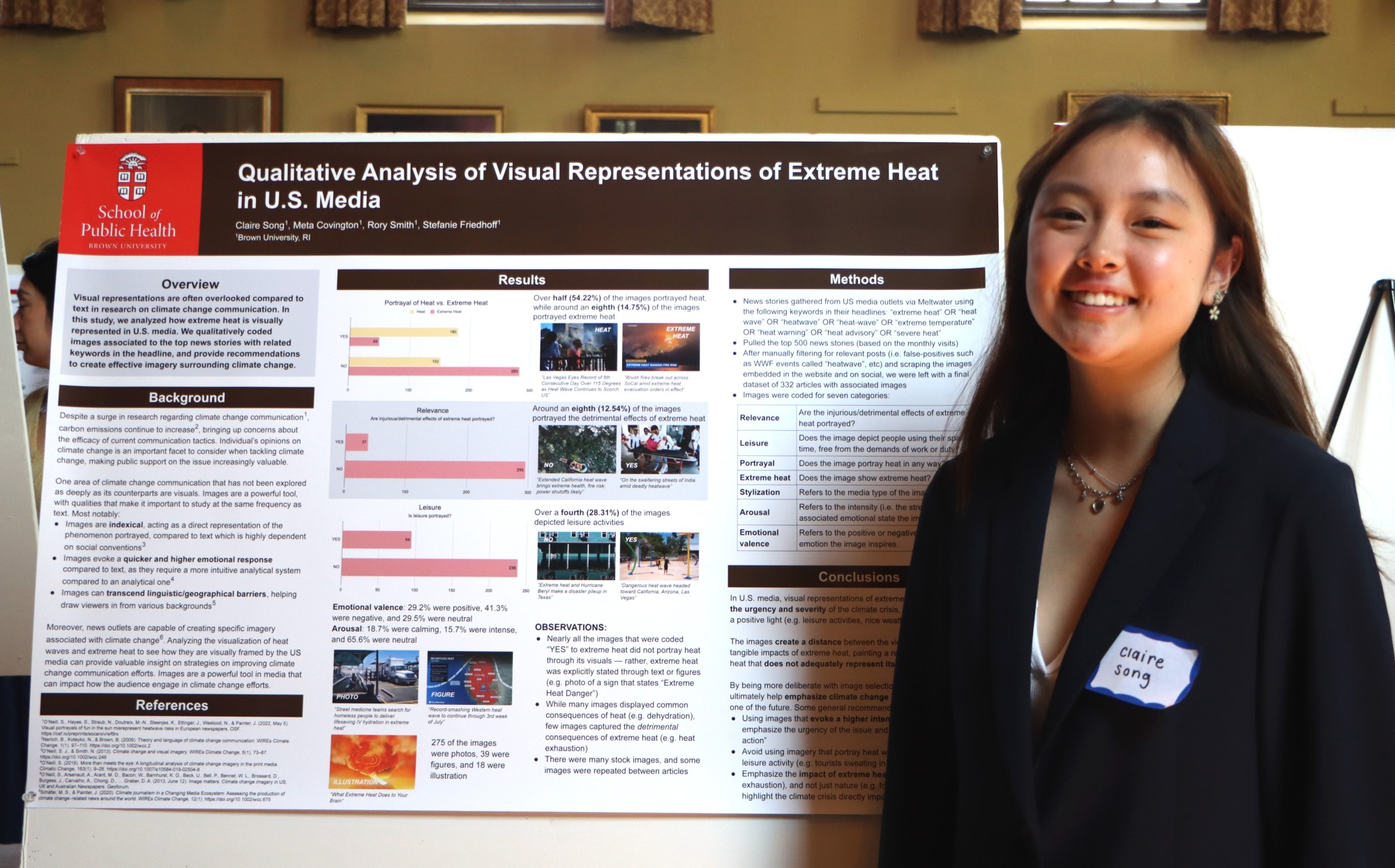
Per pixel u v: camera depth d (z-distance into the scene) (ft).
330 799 5.13
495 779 5.13
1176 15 20.81
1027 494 3.69
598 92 21.18
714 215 5.36
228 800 5.15
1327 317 6.15
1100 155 3.31
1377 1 20.66
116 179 5.45
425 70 21.12
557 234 5.38
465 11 21.13
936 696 3.99
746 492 5.25
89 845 5.16
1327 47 20.72
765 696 5.15
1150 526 3.28
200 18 20.93
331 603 5.22
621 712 5.15
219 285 5.38
